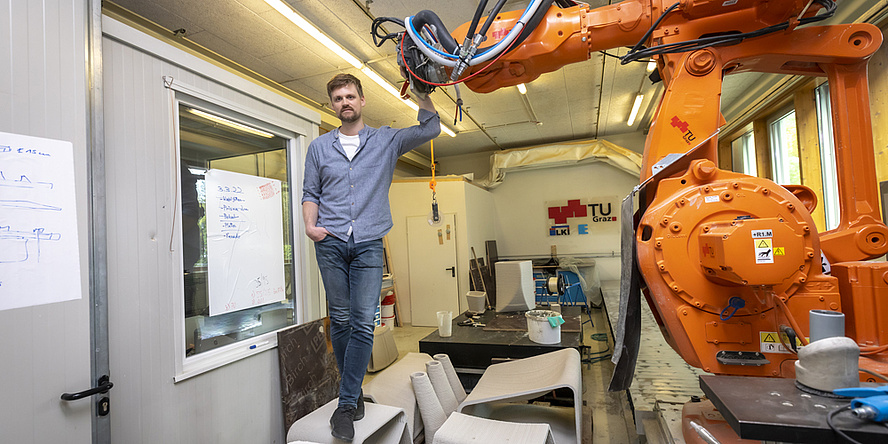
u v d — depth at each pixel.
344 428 1.47
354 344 1.56
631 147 7.36
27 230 1.08
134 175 1.44
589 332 5.01
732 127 5.15
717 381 0.93
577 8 1.50
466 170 8.59
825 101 3.56
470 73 1.59
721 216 1.26
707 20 1.36
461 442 1.54
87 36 1.26
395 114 5.72
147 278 1.46
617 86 4.94
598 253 7.34
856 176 1.41
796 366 0.88
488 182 7.79
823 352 0.82
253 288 1.93
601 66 4.36
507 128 6.73
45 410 1.10
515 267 3.58
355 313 1.56
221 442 1.70
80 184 1.21
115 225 1.37
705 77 1.38
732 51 1.38
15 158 1.07
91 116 1.26
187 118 1.69
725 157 5.86
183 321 1.59
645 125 6.80
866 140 1.39
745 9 1.32
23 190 1.08
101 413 1.23
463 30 1.65
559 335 2.58
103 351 1.25
